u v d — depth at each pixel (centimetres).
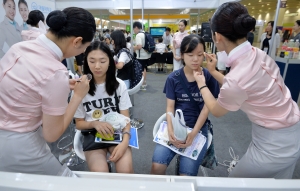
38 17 225
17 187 42
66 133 232
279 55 321
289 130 80
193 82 127
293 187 45
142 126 255
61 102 67
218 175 170
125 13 670
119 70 225
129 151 116
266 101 76
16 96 66
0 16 241
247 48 76
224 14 72
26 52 68
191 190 42
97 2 502
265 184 46
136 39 397
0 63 72
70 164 181
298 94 301
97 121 116
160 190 41
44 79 64
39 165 81
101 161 107
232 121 267
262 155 84
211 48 390
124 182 44
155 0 496
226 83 74
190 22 720
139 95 382
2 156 73
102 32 615
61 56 72
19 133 73
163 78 532
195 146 117
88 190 40
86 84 81
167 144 119
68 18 66
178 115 114
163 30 769
